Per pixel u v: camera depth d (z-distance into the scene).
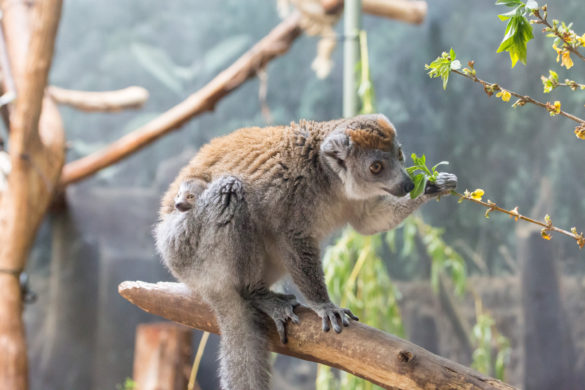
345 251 7.14
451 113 10.23
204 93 10.45
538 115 9.16
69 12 14.45
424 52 10.75
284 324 4.31
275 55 10.25
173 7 14.43
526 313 8.91
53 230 12.59
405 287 10.16
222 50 13.64
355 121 4.96
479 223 9.72
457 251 9.87
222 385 4.45
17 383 7.13
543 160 9.08
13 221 7.70
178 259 4.73
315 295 4.53
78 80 14.28
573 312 8.54
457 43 10.31
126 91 11.33
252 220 4.61
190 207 4.64
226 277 4.53
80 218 12.67
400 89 10.95
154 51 14.16
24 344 7.39
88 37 14.46
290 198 4.62
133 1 14.60
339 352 3.96
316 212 4.71
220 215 4.55
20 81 8.02
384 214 5.18
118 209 12.79
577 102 8.59
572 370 8.47
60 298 12.42
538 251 8.87
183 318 4.78
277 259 4.96
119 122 13.93
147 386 9.05
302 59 12.36
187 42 14.23
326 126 4.98
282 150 4.77
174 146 13.23
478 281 9.62
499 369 7.84
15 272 7.62
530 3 2.99
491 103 9.75
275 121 12.36
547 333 8.69
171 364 9.20
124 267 12.49
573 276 8.61
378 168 4.72
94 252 12.61
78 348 12.30
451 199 10.02
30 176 7.95
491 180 9.67
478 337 7.89
